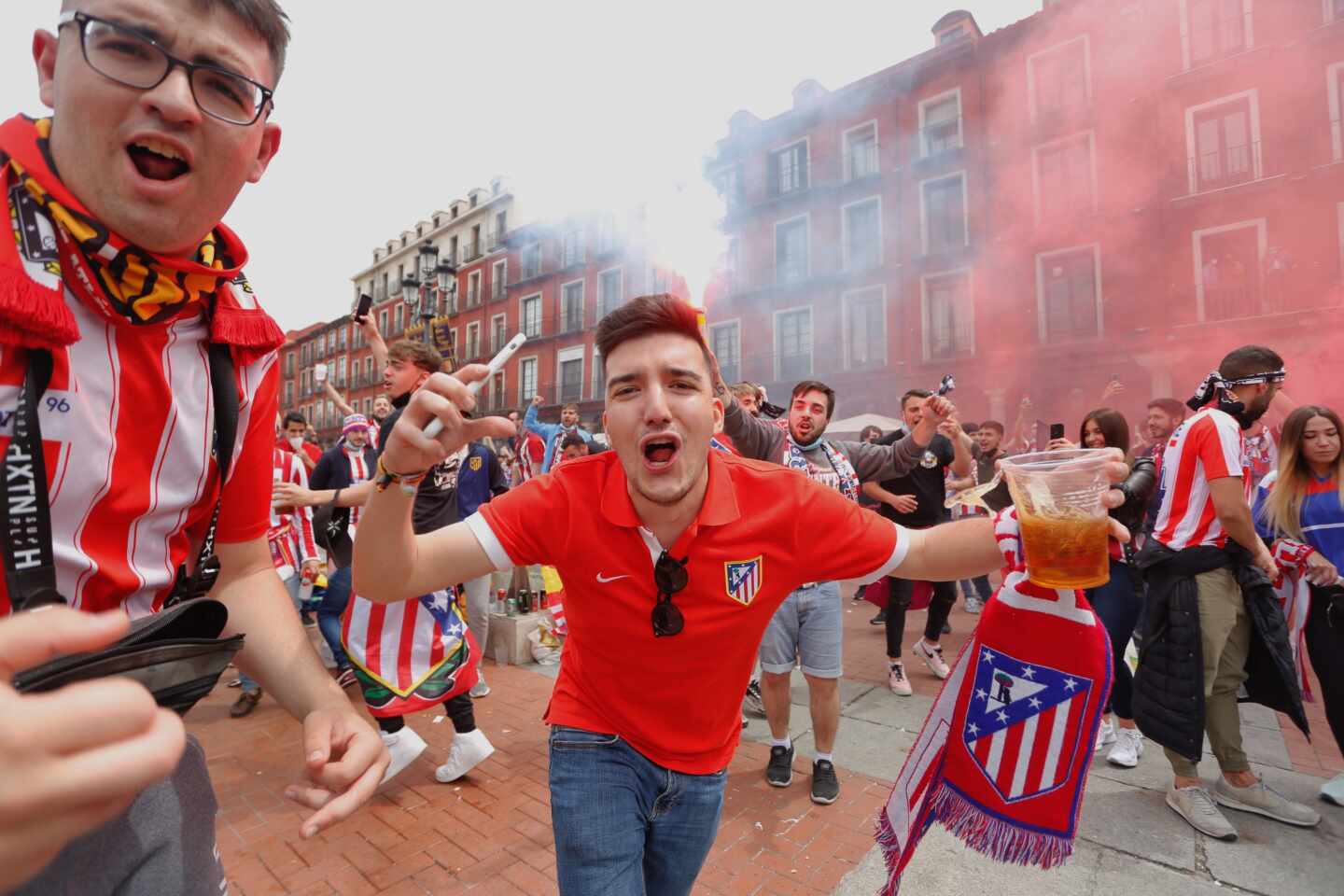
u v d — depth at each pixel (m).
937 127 20.31
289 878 2.42
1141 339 16.53
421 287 8.88
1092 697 1.40
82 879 0.82
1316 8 14.82
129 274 0.88
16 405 0.79
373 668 2.93
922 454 3.74
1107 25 17.45
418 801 2.97
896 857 1.61
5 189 0.81
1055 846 1.42
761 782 3.12
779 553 1.42
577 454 5.94
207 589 1.09
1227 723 2.81
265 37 0.91
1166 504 2.93
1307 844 2.55
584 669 1.53
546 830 2.73
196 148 0.86
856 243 22.09
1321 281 14.47
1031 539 1.23
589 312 29.73
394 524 1.22
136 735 0.42
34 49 0.89
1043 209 18.36
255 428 1.15
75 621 0.47
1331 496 3.03
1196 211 16.05
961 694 1.56
